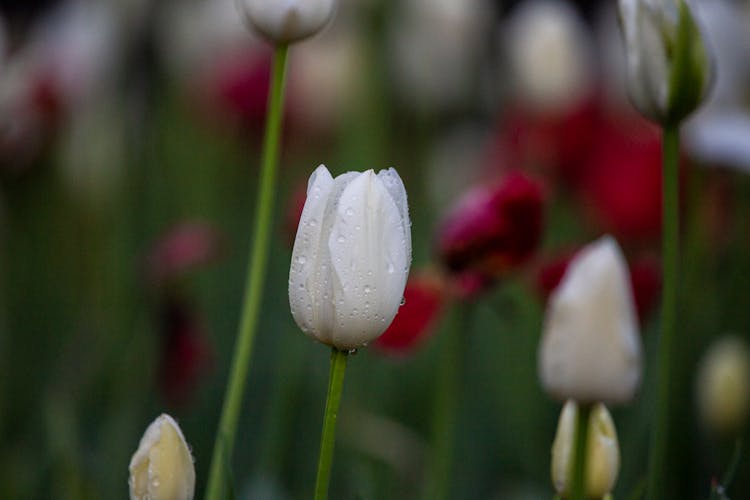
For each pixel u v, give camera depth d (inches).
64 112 84.3
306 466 60.6
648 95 48.1
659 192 62.2
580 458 46.3
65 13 96.1
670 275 48.4
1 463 62.4
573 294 45.8
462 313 53.8
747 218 72.9
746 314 71.0
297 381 59.6
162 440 44.8
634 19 48.1
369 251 43.8
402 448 59.0
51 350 77.0
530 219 52.9
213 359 64.1
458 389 54.3
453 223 53.1
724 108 68.4
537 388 65.7
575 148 73.7
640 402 60.7
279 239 77.2
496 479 61.9
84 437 62.4
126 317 72.9
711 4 70.0
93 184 82.6
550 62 80.5
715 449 60.9
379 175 44.5
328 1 49.3
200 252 59.0
